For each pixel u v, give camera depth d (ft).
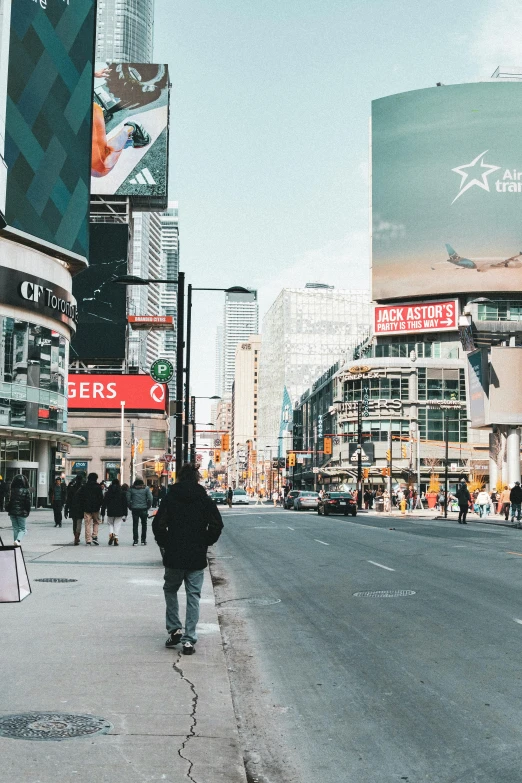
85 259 182.60
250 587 48.26
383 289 325.42
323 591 45.32
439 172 321.73
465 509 132.87
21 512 63.72
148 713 20.21
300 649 29.73
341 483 332.39
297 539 89.45
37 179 164.45
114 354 287.28
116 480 77.25
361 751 18.52
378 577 50.98
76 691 22.11
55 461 179.83
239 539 90.68
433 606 38.81
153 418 290.97
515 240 316.40
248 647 30.30
